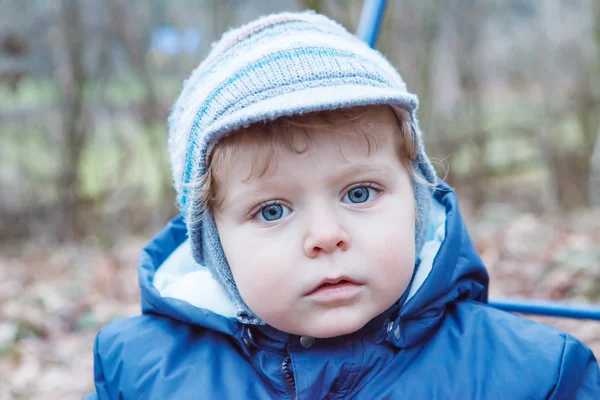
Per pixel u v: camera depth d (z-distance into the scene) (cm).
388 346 139
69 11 588
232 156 125
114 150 618
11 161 598
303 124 121
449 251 141
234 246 129
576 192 642
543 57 665
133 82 606
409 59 609
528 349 134
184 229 181
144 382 144
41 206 596
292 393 138
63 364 302
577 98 650
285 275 124
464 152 670
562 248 392
